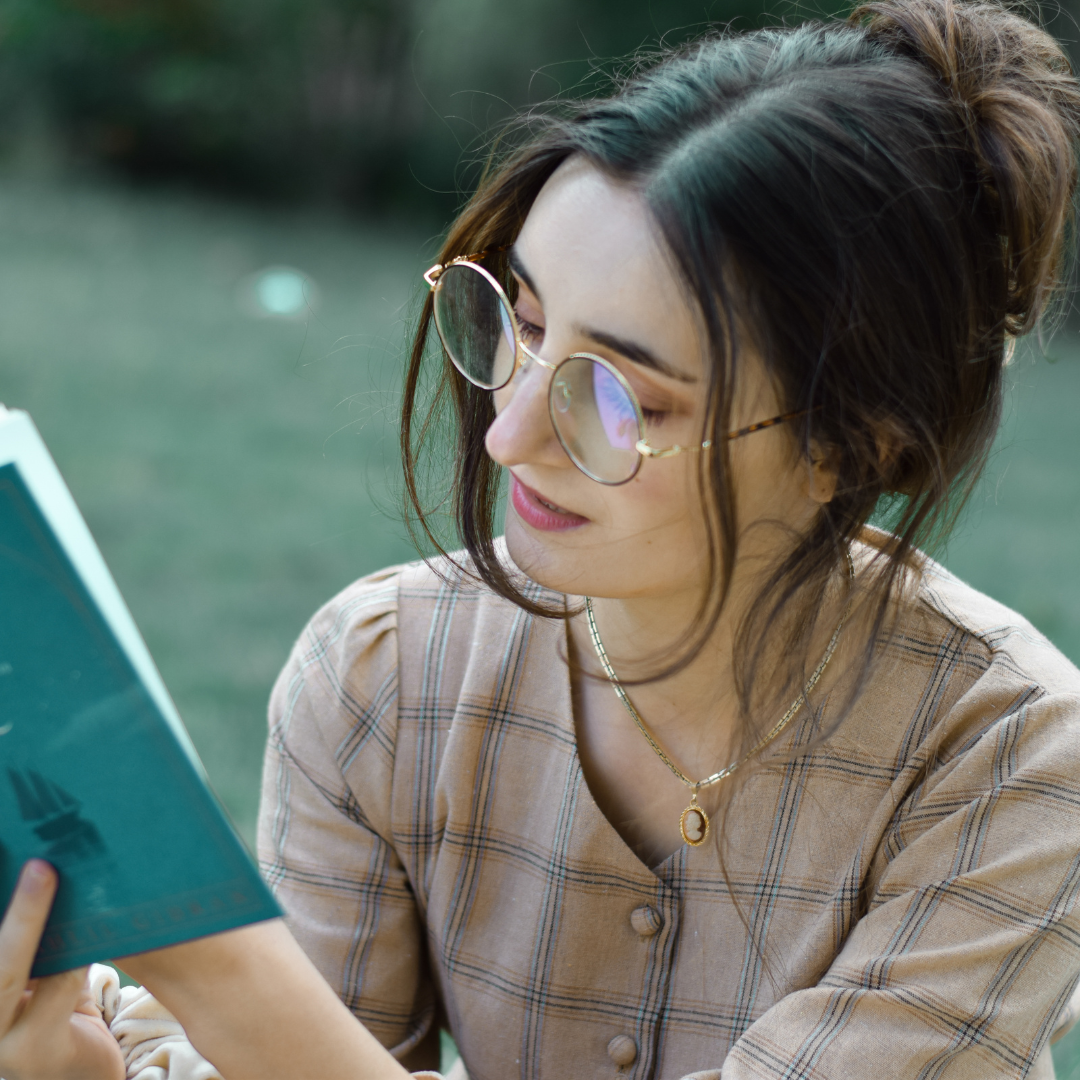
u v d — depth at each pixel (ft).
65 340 24.39
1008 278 3.43
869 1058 3.26
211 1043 2.82
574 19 42.63
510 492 3.43
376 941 4.00
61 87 48.06
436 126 47.50
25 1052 2.68
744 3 40.42
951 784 3.50
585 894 3.68
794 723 3.63
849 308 3.06
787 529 3.38
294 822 4.08
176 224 40.16
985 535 17.38
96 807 2.42
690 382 3.08
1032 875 3.33
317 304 30.42
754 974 3.61
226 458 18.62
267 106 49.16
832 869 3.59
